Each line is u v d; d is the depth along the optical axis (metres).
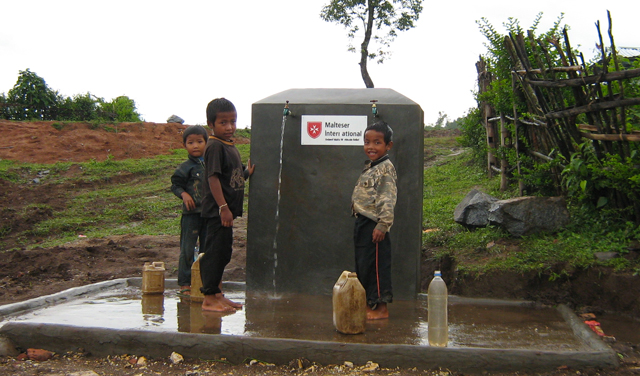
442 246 5.71
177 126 26.62
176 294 4.83
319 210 4.69
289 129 4.73
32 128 23.44
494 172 10.30
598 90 4.87
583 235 5.12
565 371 2.97
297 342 3.15
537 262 4.77
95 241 8.22
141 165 17.36
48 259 6.84
